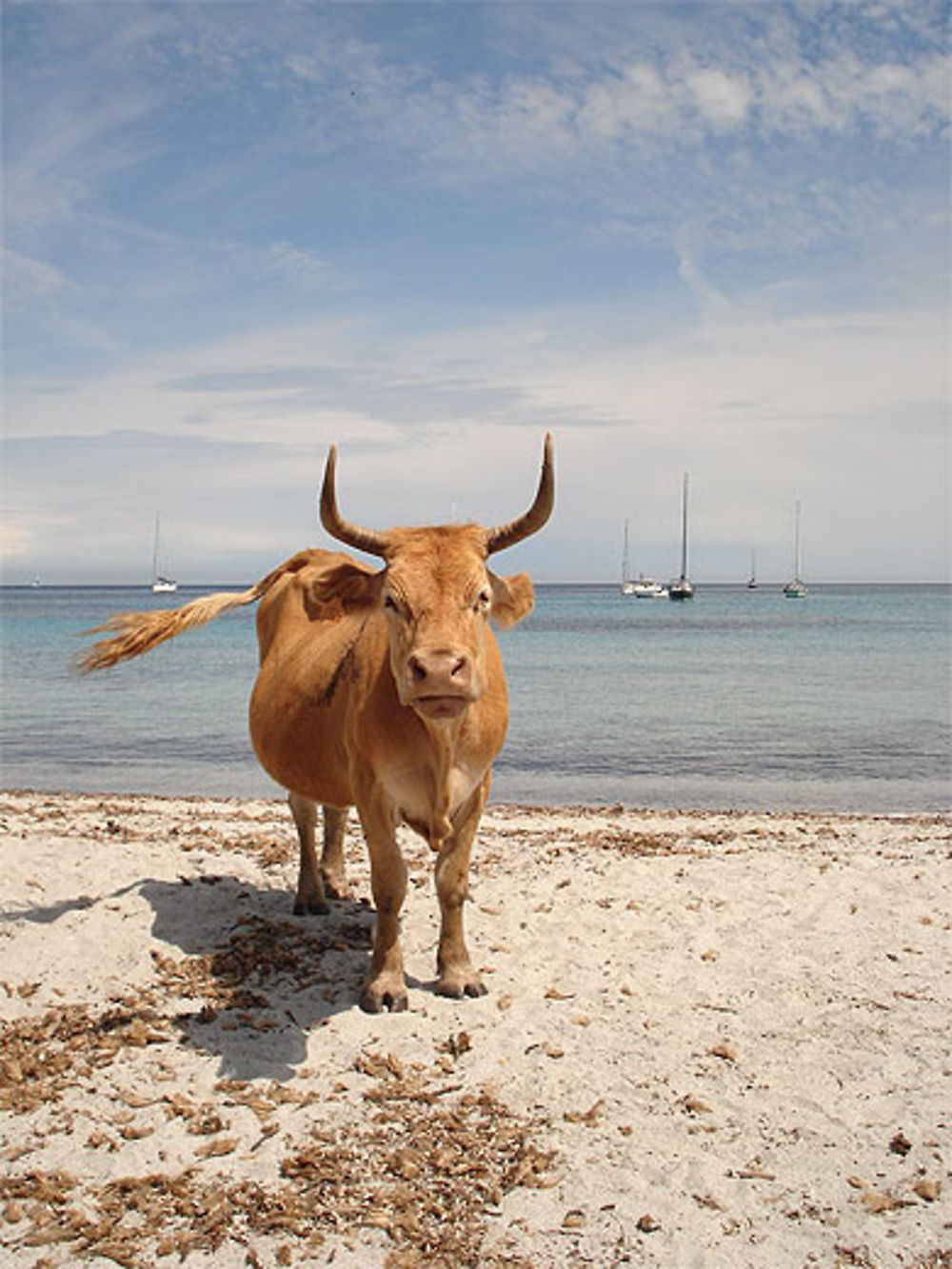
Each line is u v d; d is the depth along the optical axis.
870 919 8.18
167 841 10.84
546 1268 4.19
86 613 128.62
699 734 24.72
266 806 14.66
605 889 8.98
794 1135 5.11
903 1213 4.52
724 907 8.47
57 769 20.33
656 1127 5.17
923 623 94.75
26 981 6.83
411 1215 4.50
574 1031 6.19
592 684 38.09
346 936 7.75
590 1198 4.62
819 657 52.25
